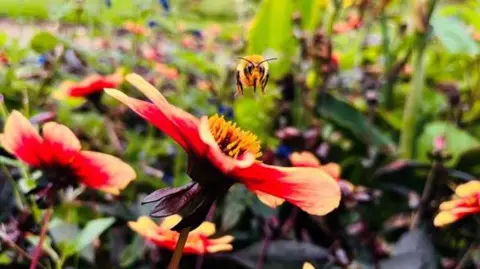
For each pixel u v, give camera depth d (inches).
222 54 41.9
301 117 30.2
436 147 23.2
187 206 10.9
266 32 31.9
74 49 29.7
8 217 20.0
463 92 39.5
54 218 19.5
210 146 9.7
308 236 22.9
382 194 27.0
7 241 15.8
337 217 24.0
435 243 22.4
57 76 29.8
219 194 11.0
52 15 28.8
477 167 29.8
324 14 36.2
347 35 45.3
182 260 20.7
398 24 38.0
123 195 23.3
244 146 11.7
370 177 28.3
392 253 21.3
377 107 35.5
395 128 34.7
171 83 34.2
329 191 10.3
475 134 34.9
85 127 27.9
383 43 37.2
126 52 36.5
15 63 27.8
